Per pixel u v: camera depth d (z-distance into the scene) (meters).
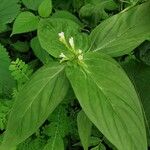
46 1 0.64
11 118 0.47
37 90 0.47
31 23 0.63
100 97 0.44
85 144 0.50
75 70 0.46
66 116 0.59
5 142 0.46
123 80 0.45
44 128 0.59
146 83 0.56
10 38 0.74
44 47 0.51
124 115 0.43
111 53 0.51
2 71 0.63
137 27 0.51
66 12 0.65
